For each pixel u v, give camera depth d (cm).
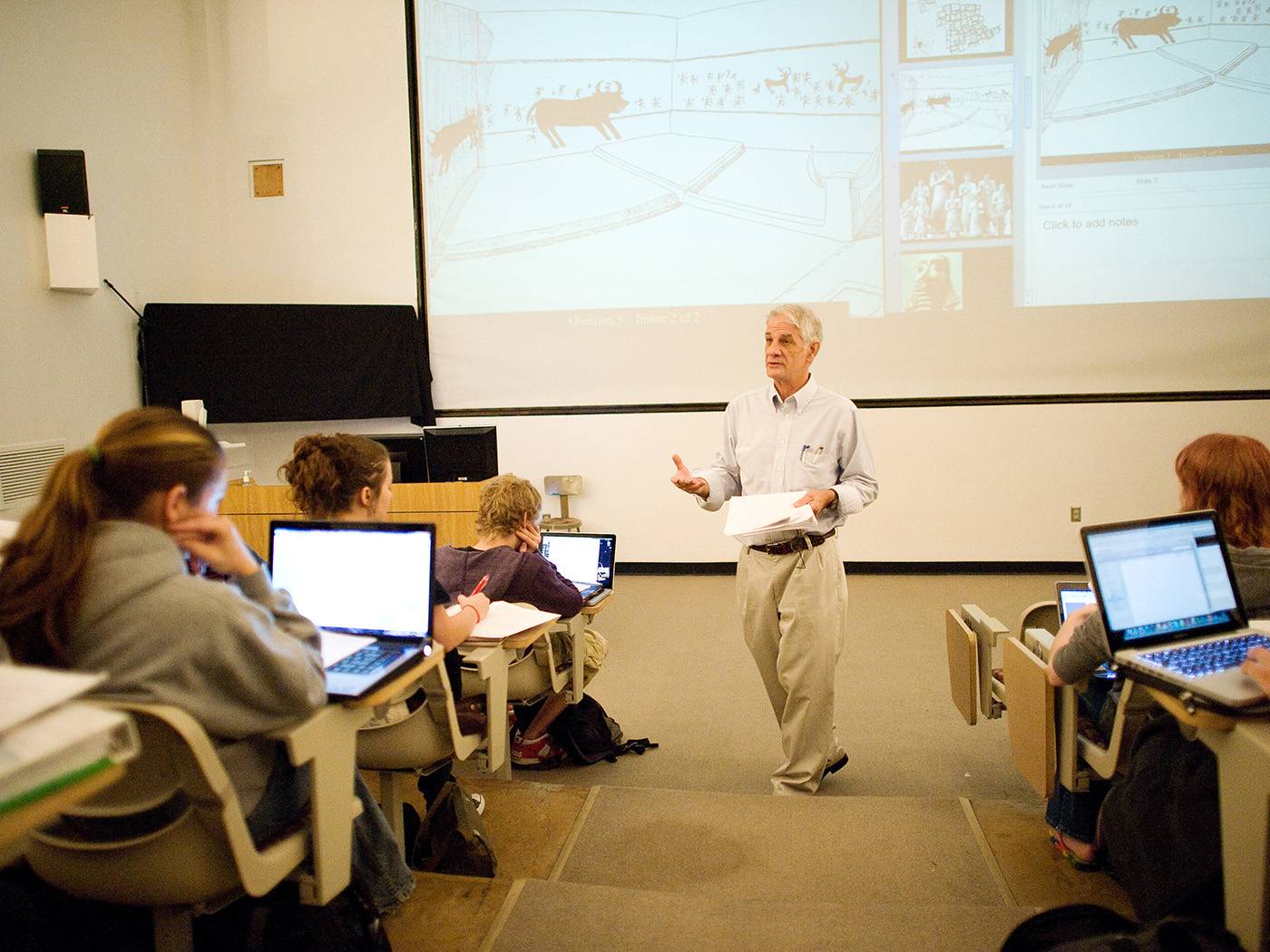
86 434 476
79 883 137
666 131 567
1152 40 530
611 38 566
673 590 547
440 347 592
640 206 572
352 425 596
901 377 561
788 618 264
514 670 257
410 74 576
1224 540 186
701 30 560
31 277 437
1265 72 525
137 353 523
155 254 538
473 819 203
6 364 421
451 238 584
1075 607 241
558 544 308
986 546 566
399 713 186
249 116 585
